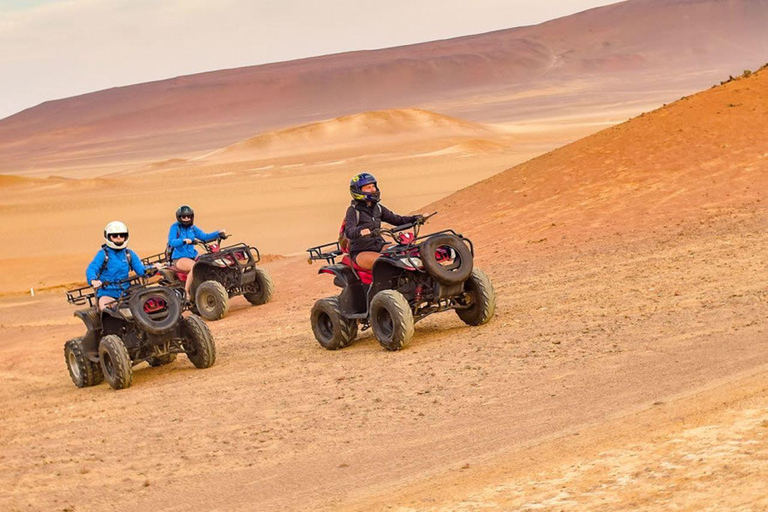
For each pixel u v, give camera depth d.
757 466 11.78
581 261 39.59
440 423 19.41
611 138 63.25
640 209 48.66
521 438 17.17
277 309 43.22
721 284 28.73
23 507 17.97
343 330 29.25
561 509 12.14
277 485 17.14
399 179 185.50
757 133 55.59
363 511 14.49
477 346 25.89
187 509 16.56
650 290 29.92
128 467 19.81
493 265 43.94
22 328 52.09
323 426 20.72
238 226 127.88
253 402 24.08
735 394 16.06
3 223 174.38
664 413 16.16
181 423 23.02
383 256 27.41
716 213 44.03
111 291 30.70
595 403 18.56
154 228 141.12
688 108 62.25
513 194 61.09
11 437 24.39
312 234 110.06
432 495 14.52
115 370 28.62
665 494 11.68
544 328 26.75
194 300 45.00
